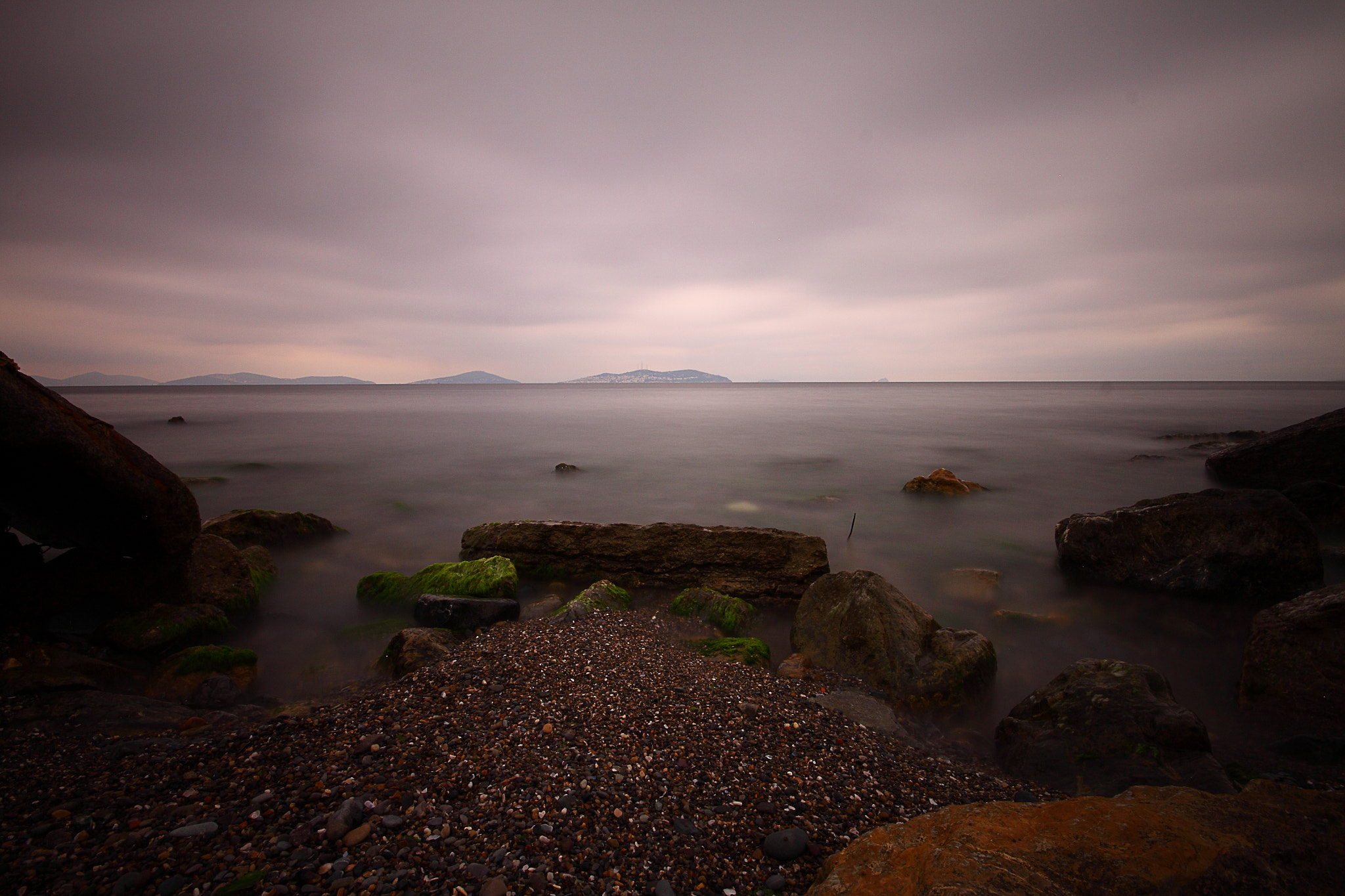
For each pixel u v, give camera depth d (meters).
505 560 11.12
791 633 9.39
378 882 3.61
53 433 7.20
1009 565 13.99
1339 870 3.04
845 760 5.48
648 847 4.04
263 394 193.25
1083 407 80.06
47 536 9.58
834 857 3.54
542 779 4.76
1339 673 6.91
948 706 7.29
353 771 4.80
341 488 22.88
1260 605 10.63
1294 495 14.88
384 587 11.06
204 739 5.75
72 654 7.54
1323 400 92.50
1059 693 6.62
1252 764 6.23
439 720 5.72
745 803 4.65
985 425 51.34
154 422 55.81
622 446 36.47
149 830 4.08
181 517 8.98
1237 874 2.99
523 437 41.50
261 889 3.52
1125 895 2.88
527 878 3.69
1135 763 5.51
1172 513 11.77
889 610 8.35
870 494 22.02
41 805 4.40
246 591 10.09
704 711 6.21
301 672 8.25
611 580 12.27
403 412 75.44
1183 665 8.94
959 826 3.46
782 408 81.38
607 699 6.33
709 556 12.02
